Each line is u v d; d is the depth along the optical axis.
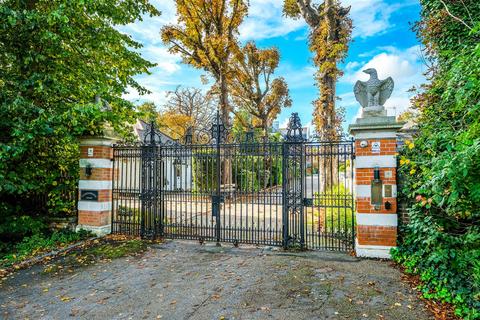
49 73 8.00
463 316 3.72
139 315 3.97
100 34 9.00
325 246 6.98
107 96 8.98
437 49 6.85
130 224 8.51
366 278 5.06
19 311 4.18
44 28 7.42
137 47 10.82
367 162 6.26
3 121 6.83
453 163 3.33
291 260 6.11
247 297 4.43
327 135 12.47
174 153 8.14
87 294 4.70
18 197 8.64
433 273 4.65
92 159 8.29
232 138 7.96
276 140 9.39
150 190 8.12
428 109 6.19
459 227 4.76
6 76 7.47
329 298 4.34
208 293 4.61
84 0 7.70
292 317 3.81
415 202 5.64
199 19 16.78
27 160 7.98
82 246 7.29
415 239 5.50
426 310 3.95
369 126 6.15
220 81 17.03
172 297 4.51
